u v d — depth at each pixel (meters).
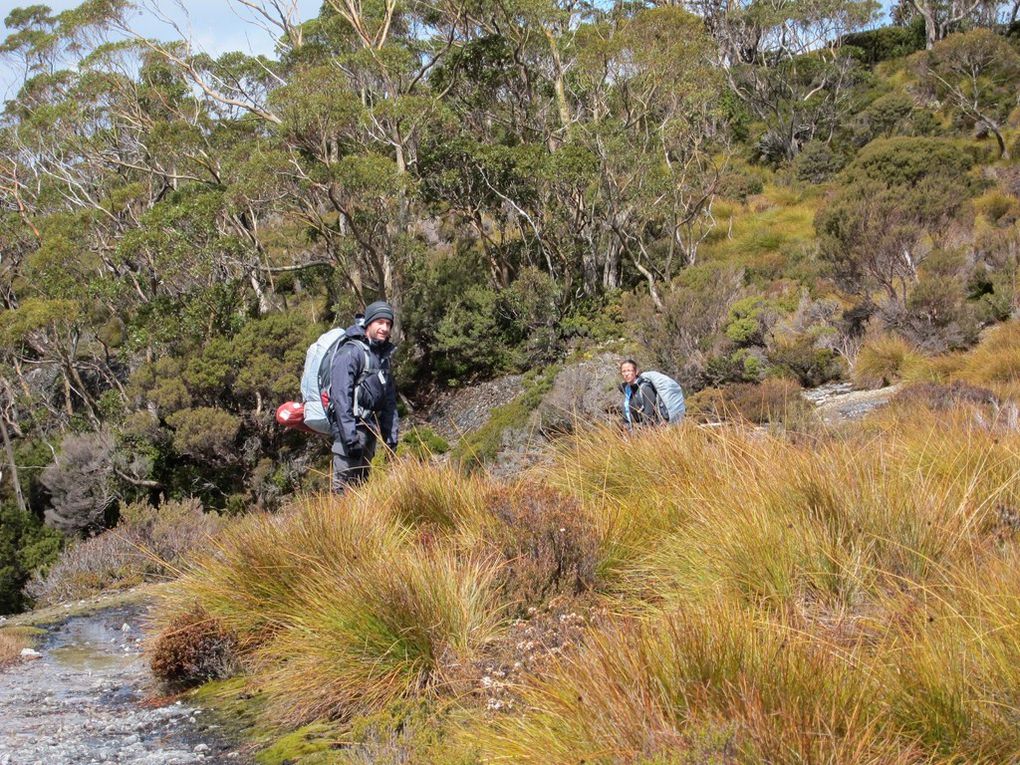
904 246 19.17
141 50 39.25
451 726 3.55
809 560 4.17
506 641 4.20
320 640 4.43
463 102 34.41
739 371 19.73
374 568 4.55
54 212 43.47
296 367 28.22
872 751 2.62
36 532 25.88
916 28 51.97
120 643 7.26
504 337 31.06
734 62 50.06
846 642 3.38
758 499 4.72
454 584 4.48
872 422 8.05
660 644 3.18
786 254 27.91
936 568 3.85
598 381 17.27
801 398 12.94
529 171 30.45
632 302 28.34
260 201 31.50
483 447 13.81
